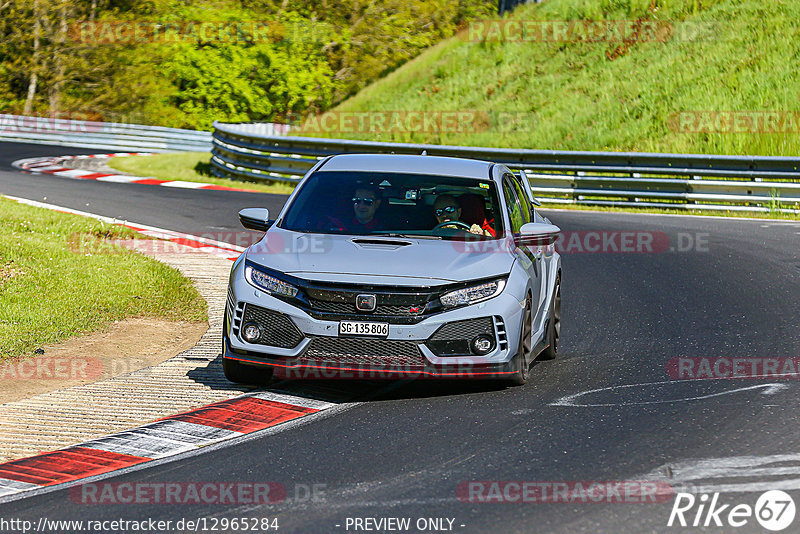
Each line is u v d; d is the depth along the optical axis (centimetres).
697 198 7425
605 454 2028
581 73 12056
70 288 3909
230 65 17112
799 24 11375
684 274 4634
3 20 18650
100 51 18450
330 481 1889
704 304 3909
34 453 2119
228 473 1955
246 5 18088
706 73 10981
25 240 4781
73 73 18538
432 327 2461
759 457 1989
